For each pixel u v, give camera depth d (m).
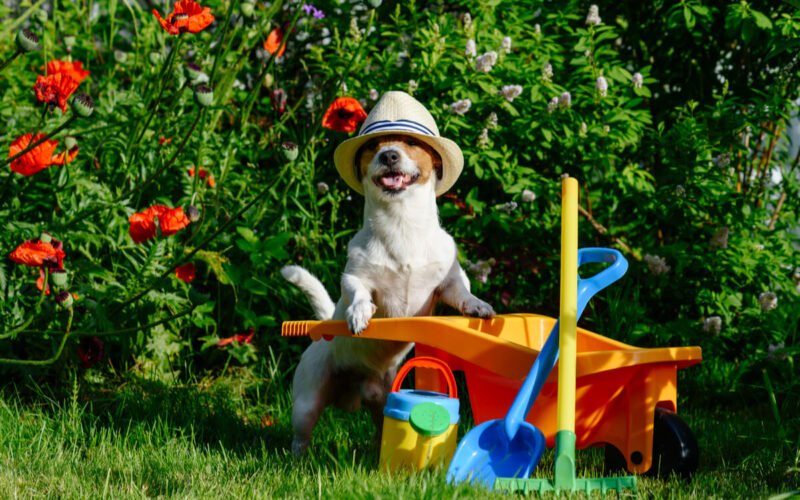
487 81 4.24
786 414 3.78
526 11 4.68
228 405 3.67
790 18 4.08
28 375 3.55
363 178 3.05
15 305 3.57
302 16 5.27
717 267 4.29
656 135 4.36
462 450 2.24
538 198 4.37
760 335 4.34
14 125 4.04
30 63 4.93
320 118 3.88
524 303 4.20
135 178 4.13
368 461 2.60
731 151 4.61
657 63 5.11
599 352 2.44
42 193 4.02
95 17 5.70
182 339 4.16
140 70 5.02
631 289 4.46
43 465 2.57
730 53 5.14
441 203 4.34
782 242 4.55
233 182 4.27
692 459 2.50
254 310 4.45
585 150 4.30
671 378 2.52
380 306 3.10
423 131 2.98
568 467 2.14
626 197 4.47
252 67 5.28
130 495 2.21
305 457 2.86
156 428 3.15
